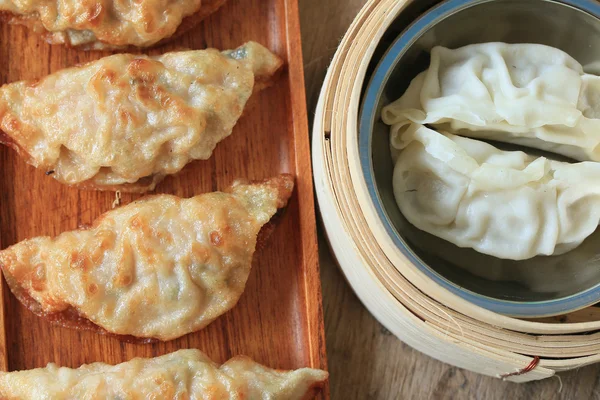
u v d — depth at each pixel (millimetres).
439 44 318
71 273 307
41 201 323
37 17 325
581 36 315
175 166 321
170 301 310
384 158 318
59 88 317
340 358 339
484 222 312
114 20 323
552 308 291
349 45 305
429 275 290
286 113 335
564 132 312
